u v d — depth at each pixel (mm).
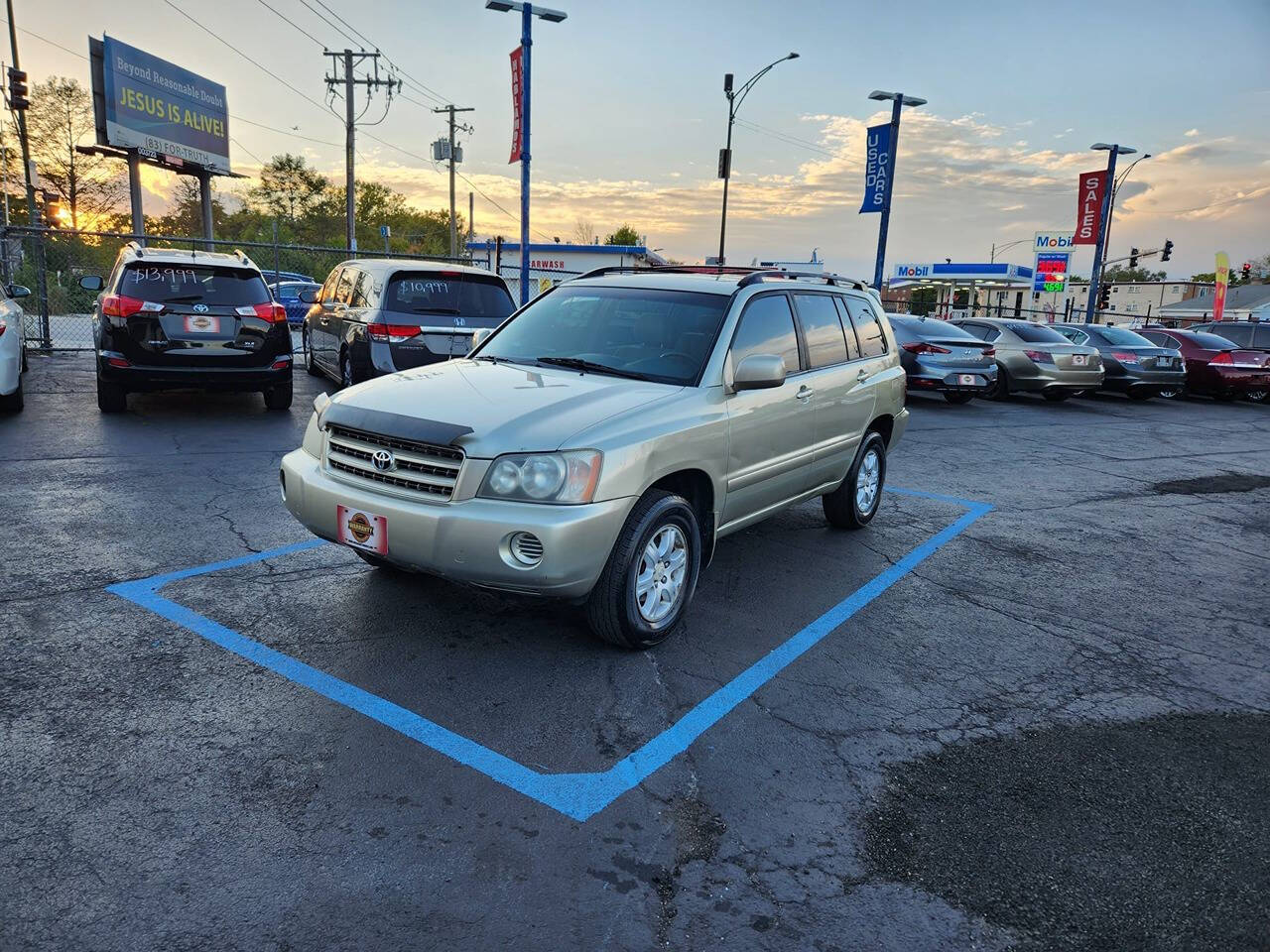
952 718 3645
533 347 4957
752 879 2557
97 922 2230
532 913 2361
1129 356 17703
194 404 10336
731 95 26969
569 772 3062
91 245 36469
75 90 51250
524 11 16391
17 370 8797
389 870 2500
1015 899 2527
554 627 4301
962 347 14758
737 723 3486
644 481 3789
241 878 2428
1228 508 8172
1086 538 6750
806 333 5375
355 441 3873
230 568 4859
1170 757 3412
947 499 7930
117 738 3102
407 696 3525
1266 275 90875
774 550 5918
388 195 81500
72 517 5648
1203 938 2402
